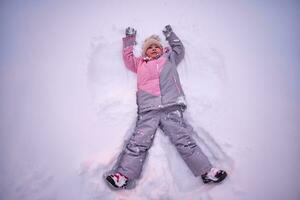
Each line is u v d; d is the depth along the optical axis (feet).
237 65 6.07
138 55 6.41
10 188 4.92
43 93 5.90
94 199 4.83
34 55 6.40
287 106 5.51
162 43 6.50
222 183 4.91
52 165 5.13
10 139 5.41
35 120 5.60
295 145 5.09
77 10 7.08
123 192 5.06
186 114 5.70
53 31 6.76
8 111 5.69
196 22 6.74
